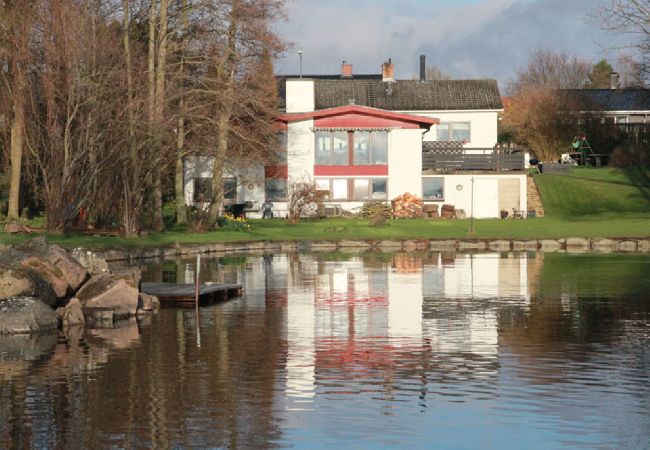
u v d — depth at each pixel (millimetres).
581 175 77000
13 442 13703
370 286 30734
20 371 17906
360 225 57500
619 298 27344
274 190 65812
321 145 66250
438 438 13812
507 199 66562
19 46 43531
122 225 46062
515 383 16828
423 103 75812
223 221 53094
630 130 84312
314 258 42375
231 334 21719
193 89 49812
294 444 13578
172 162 55469
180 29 51250
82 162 44875
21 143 45812
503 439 13766
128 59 47562
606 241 49094
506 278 33000
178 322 23531
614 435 13906
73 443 13656
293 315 24500
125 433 14055
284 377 17359
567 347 19953
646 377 17219
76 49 44031
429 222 59844
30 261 24328
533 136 86188
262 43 50844
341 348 19953
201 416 14891
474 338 21016
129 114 45625
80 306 23859
